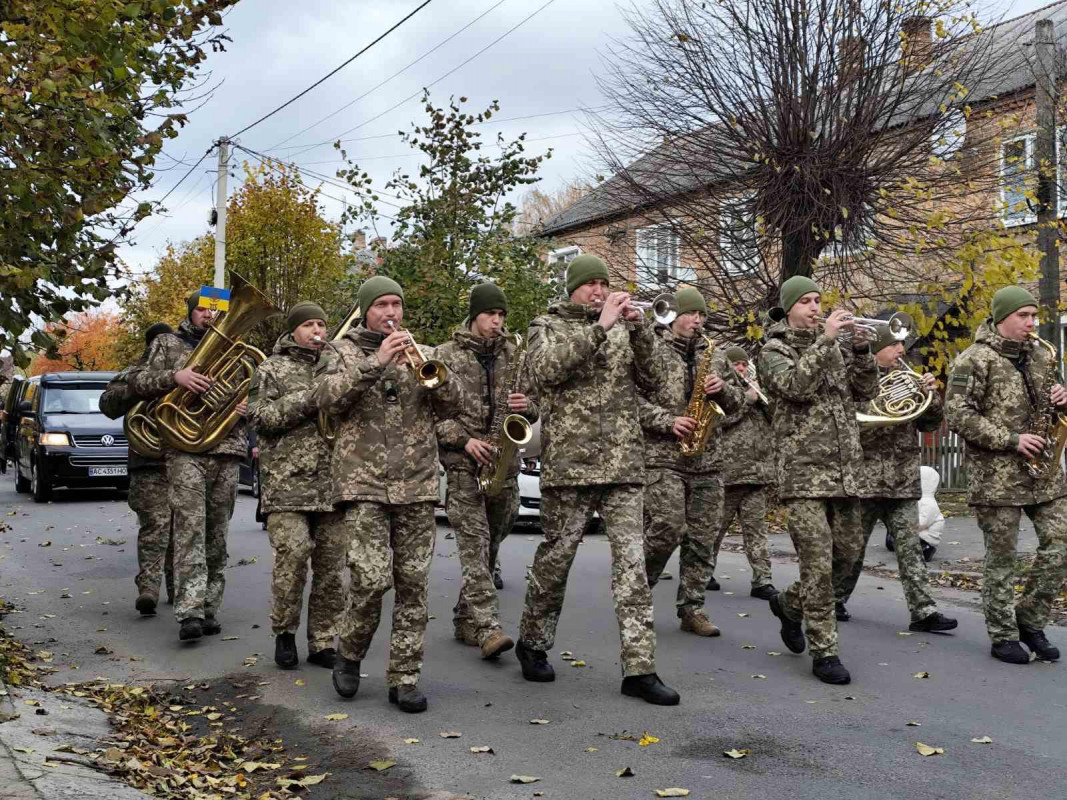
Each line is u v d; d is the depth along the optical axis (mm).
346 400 5434
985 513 6766
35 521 15070
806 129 15523
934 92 15938
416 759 4906
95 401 18719
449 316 15734
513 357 7039
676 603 8227
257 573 10266
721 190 16406
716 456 7578
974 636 7461
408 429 5629
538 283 16469
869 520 7762
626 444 5809
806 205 15562
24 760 4340
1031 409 6703
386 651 7074
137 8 5879
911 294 15352
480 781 4602
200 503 7340
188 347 7660
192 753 4969
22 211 6164
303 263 28969
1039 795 4355
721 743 5059
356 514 5617
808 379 6145
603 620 8000
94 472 17672
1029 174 14680
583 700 5828
